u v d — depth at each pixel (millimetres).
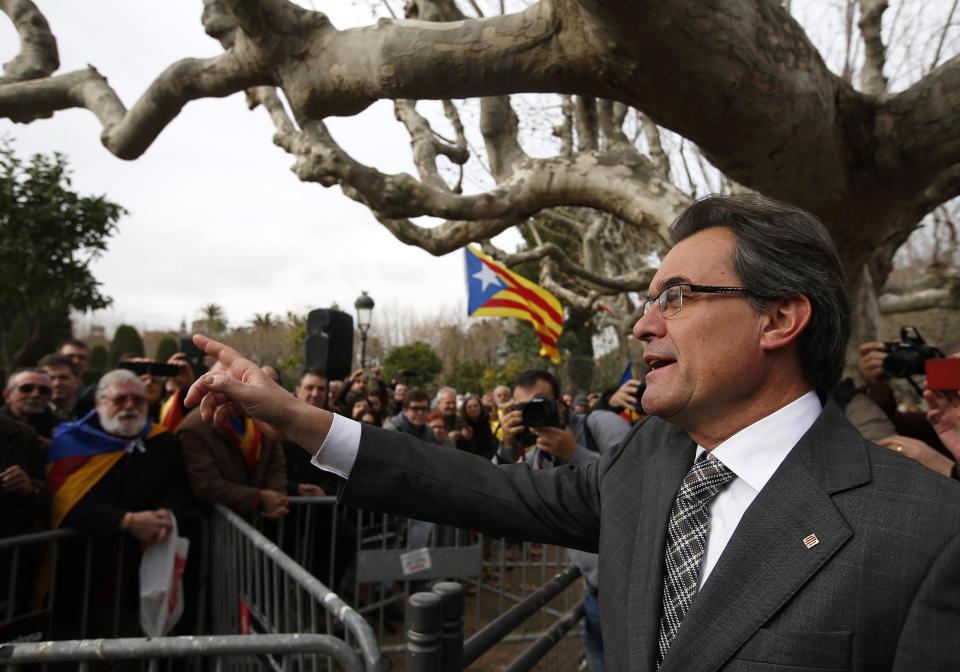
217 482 3561
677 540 1100
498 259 7289
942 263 7957
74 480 3256
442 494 1342
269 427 1352
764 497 1004
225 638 1585
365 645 1534
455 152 4699
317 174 3785
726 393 1091
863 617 870
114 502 3312
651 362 1169
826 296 1083
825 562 914
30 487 3135
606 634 1157
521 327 23828
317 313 3713
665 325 1144
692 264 1129
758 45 2156
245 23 2568
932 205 4406
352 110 2779
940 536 875
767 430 1073
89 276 13695
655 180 3713
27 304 13305
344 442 1316
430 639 1382
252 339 34219
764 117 2377
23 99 3664
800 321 1079
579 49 2277
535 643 2062
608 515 1254
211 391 1245
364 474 1315
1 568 3051
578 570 2393
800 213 1131
